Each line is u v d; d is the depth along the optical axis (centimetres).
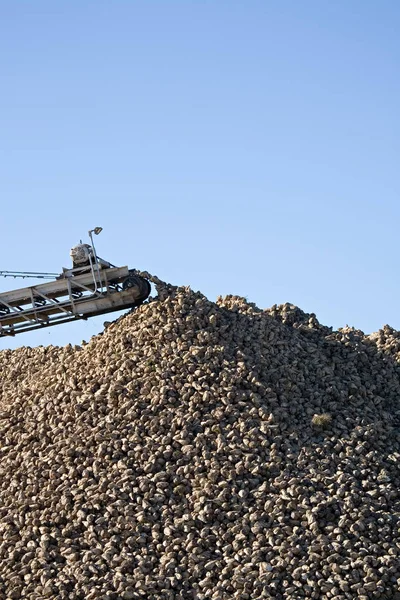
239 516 5269
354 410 6041
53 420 5912
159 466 5516
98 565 5062
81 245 6812
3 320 6956
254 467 5484
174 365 6012
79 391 6050
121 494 5375
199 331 6197
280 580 5006
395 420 6091
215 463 5472
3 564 5184
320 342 6562
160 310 6381
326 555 5116
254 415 5775
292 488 5369
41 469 5625
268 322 6469
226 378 5919
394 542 5216
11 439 5950
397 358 6581
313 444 5697
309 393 6072
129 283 6756
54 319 6931
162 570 5019
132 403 5853
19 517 5394
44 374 6406
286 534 5200
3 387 6556
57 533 5269
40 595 4972
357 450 5706
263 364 6097
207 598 4916
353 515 5278
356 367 6456
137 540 5172
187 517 5247
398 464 5688
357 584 4984
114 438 5662
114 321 6581
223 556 5109
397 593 5006
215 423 5719
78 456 5638
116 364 6103
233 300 6725
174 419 5725
